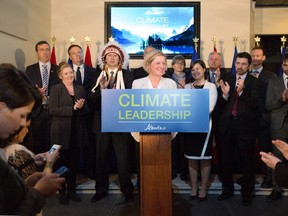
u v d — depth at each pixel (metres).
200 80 3.56
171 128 2.02
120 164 3.63
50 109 3.57
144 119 2.02
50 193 1.19
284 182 1.67
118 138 3.62
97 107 3.63
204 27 5.66
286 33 6.45
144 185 2.12
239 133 3.60
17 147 1.55
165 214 2.12
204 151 3.60
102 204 3.65
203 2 5.64
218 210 3.48
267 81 4.27
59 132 3.56
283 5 6.42
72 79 3.68
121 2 5.65
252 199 3.82
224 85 3.53
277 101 3.63
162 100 2.01
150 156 2.12
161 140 2.11
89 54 5.30
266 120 4.00
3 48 3.95
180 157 4.31
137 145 3.40
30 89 1.10
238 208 3.54
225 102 3.60
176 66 4.16
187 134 3.65
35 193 1.06
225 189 3.81
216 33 5.65
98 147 3.70
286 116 3.69
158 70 2.73
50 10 5.63
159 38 5.68
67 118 3.58
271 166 1.77
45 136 3.93
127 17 5.66
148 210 2.13
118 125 2.02
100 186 3.78
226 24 5.64
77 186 4.07
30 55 4.77
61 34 5.67
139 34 5.68
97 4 5.66
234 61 5.16
